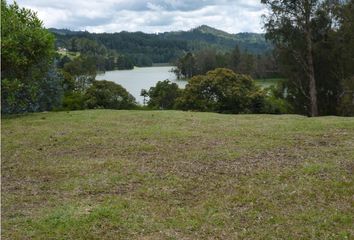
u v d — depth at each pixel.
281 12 28.61
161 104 36.94
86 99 32.16
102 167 8.63
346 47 27.12
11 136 11.81
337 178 7.53
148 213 6.20
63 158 9.50
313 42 28.70
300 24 28.42
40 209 6.43
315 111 28.56
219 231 5.60
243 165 8.55
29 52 14.88
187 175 7.98
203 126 13.02
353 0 27.14
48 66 16.66
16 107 17.56
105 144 10.68
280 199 6.66
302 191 6.94
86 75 49.78
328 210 6.20
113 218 5.98
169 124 13.45
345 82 26.23
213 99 32.22
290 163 8.59
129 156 9.50
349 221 5.80
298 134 11.48
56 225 5.77
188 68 69.31
